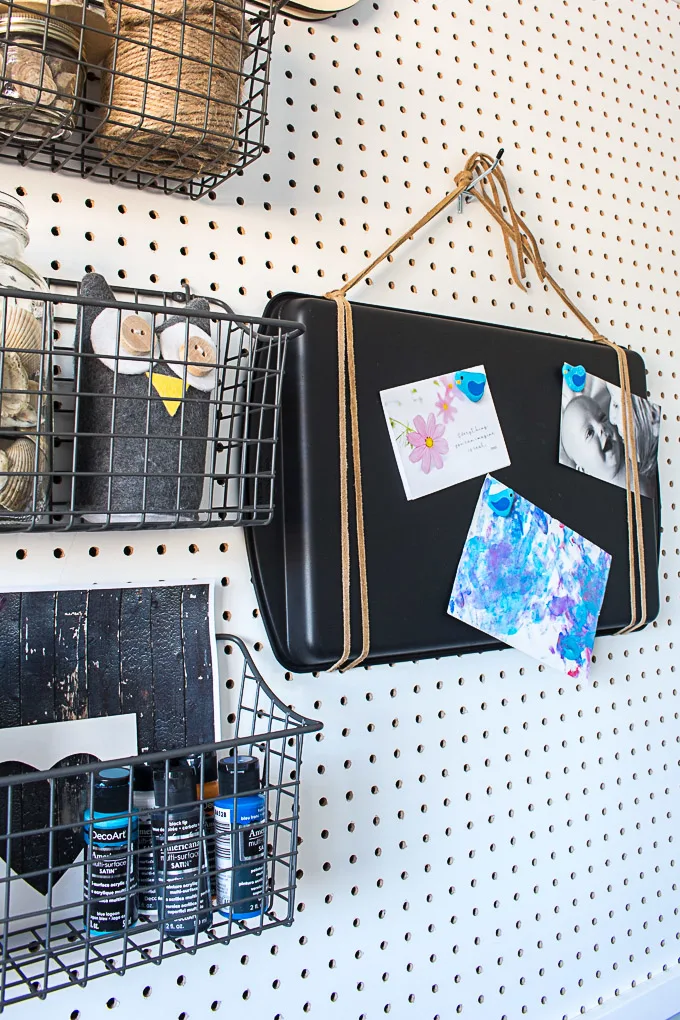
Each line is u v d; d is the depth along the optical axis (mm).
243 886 670
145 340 625
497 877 1007
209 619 774
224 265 820
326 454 790
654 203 1245
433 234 993
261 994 808
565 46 1159
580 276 1149
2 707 668
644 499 1101
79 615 710
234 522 669
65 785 689
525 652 939
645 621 1092
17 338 570
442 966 948
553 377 1009
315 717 856
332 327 810
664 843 1195
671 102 1285
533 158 1106
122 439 619
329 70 913
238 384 733
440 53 1017
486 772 1003
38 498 595
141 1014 736
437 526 879
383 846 904
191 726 753
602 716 1134
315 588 776
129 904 644
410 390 869
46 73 599
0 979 601
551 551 976
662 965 1181
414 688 943
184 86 645
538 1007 1038
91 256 741
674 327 1255
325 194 900
